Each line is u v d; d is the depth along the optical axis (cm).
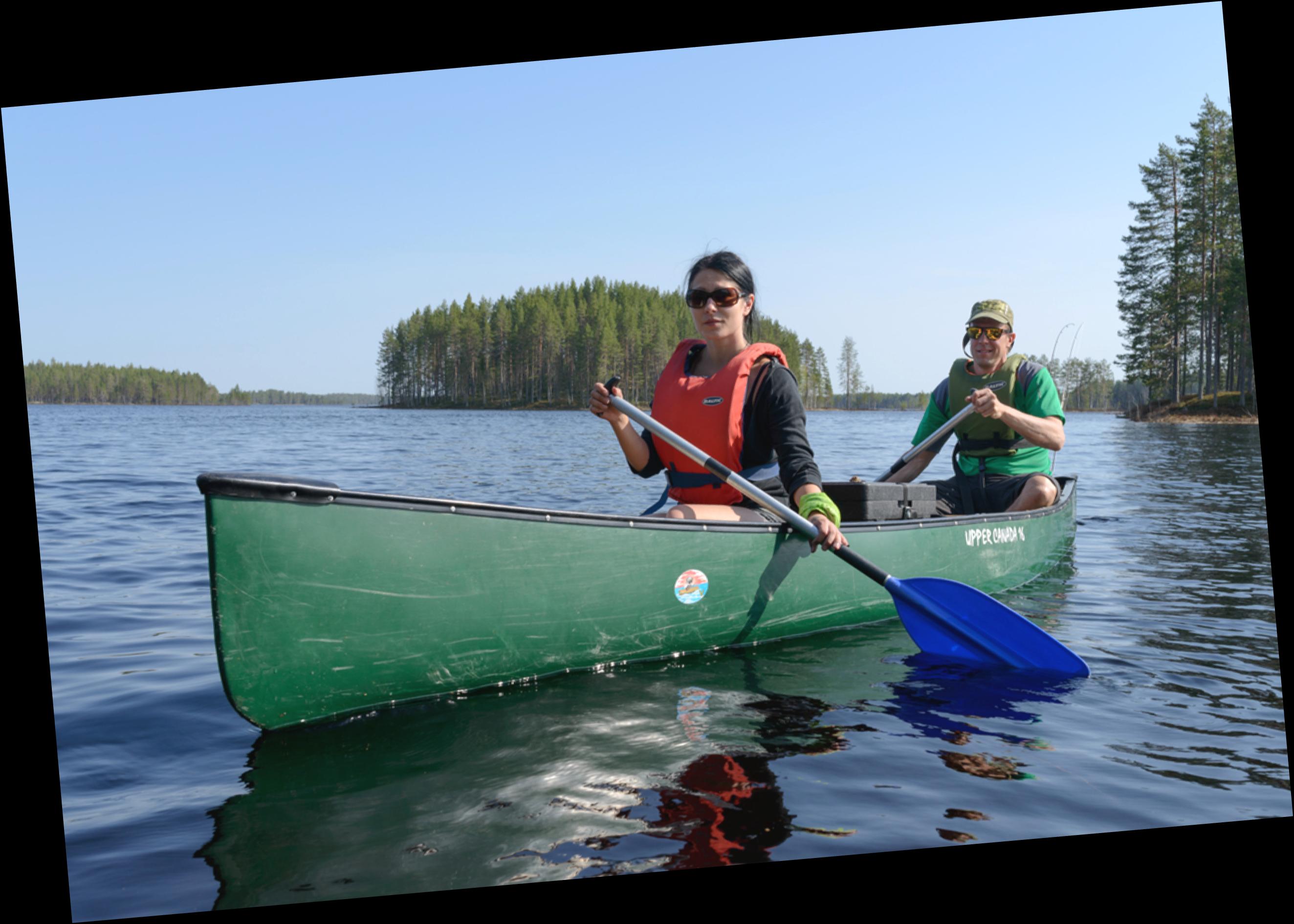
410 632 238
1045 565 459
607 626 279
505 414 8094
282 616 217
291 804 177
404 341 11119
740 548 312
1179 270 3869
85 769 196
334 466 1177
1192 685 264
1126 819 171
